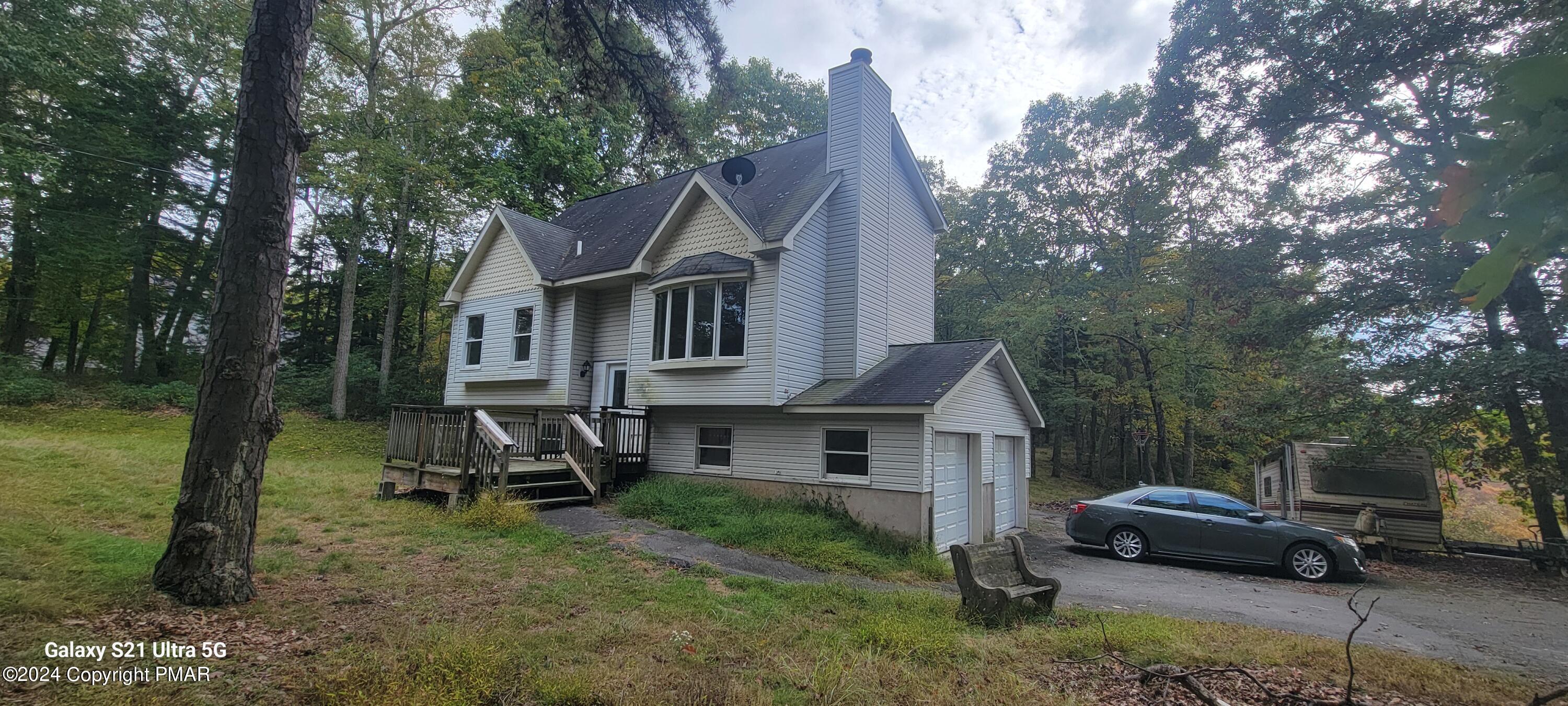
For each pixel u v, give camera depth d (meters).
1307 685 4.80
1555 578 11.04
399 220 24.11
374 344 31.06
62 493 8.44
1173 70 16.11
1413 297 13.24
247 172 5.70
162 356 23.55
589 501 11.70
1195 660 5.22
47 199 19.31
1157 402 22.81
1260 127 15.23
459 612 5.59
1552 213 1.26
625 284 14.67
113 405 17.69
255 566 6.44
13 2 17.75
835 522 10.68
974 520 12.71
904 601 6.84
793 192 13.50
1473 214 1.34
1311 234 14.33
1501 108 1.31
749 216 12.81
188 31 21.80
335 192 21.97
